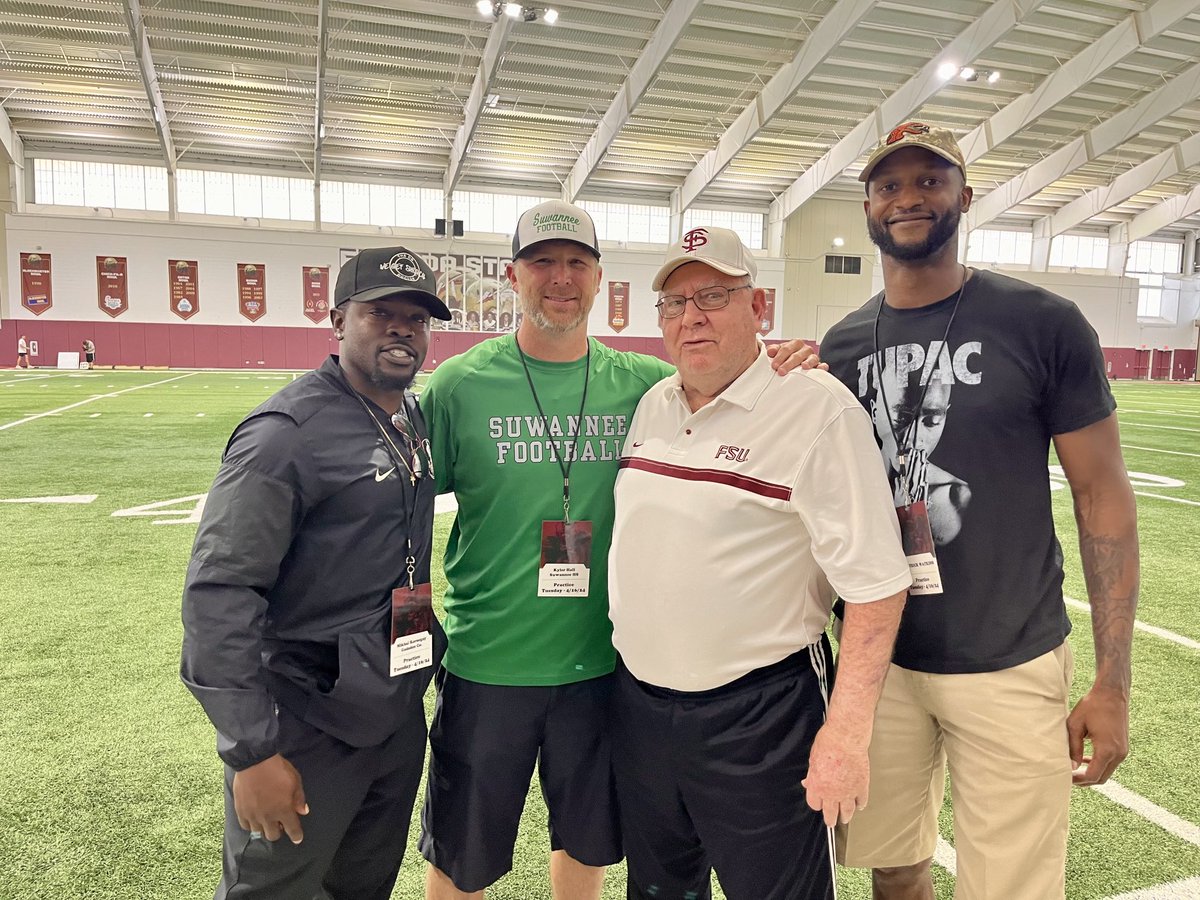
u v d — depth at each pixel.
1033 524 1.68
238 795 1.46
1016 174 29.39
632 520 1.71
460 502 2.00
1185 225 37.12
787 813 1.62
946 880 2.26
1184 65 21.53
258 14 18.84
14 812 2.44
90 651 3.68
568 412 1.95
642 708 1.70
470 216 29.69
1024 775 1.63
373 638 1.63
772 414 1.61
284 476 1.51
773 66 21.44
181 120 24.38
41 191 26.50
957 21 19.08
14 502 6.69
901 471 1.75
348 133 25.48
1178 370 38.69
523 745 1.90
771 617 1.60
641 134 25.70
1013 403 1.65
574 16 18.81
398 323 1.61
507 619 1.90
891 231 1.73
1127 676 1.65
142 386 19.53
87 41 19.75
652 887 1.83
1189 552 5.73
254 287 28.30
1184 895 2.13
